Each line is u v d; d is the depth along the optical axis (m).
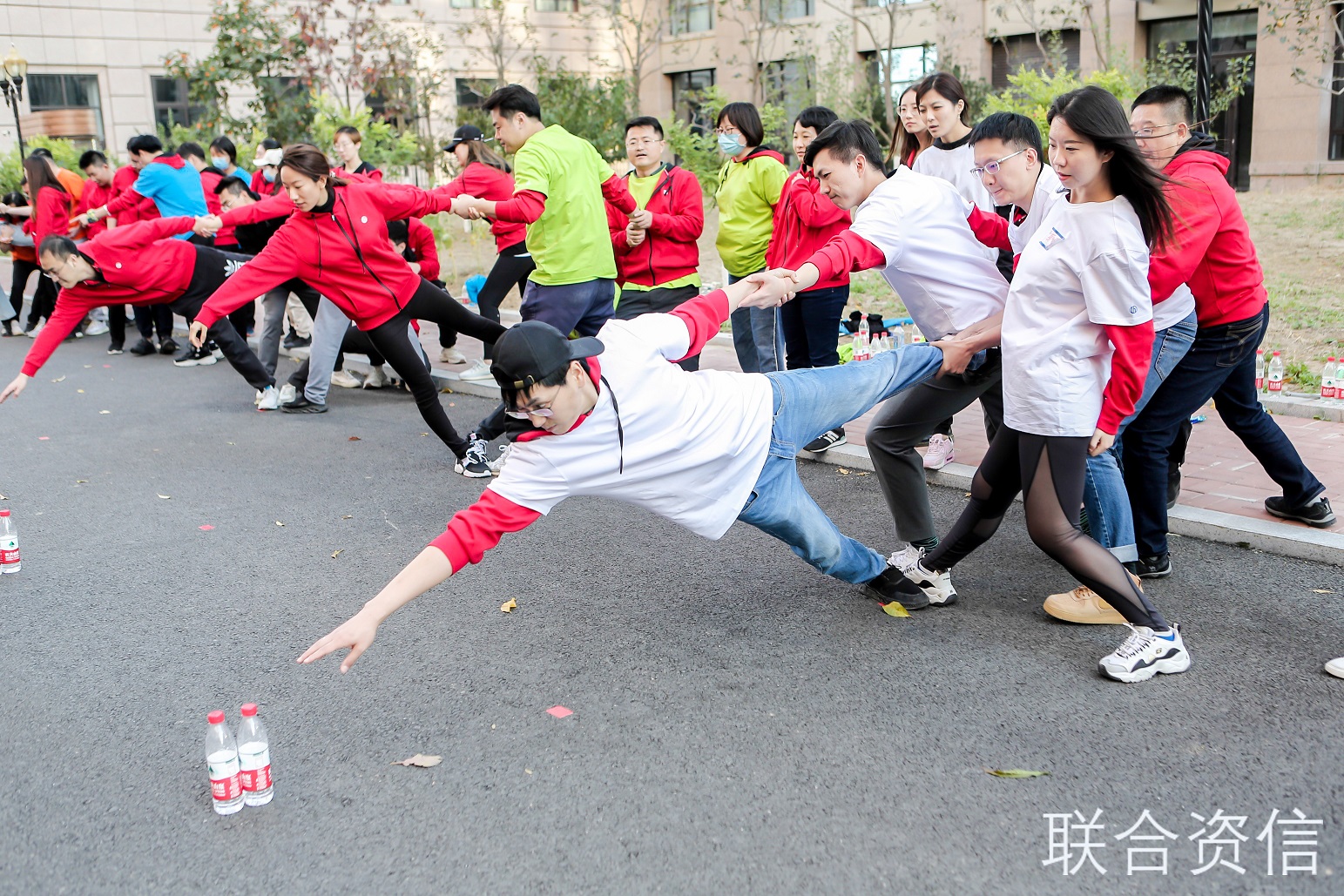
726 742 3.41
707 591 4.64
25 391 9.60
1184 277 3.67
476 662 4.05
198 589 4.89
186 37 25.88
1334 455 5.89
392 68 18.88
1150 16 18.84
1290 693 3.55
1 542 5.08
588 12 27.66
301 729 3.60
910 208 3.86
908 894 2.68
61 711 3.77
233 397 9.18
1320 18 16.84
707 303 3.40
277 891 2.78
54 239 6.85
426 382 6.46
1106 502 4.05
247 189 11.30
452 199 6.30
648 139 7.10
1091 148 3.24
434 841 2.96
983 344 3.85
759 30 21.77
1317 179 17.88
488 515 3.10
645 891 2.73
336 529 5.70
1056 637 4.06
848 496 5.92
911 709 3.56
